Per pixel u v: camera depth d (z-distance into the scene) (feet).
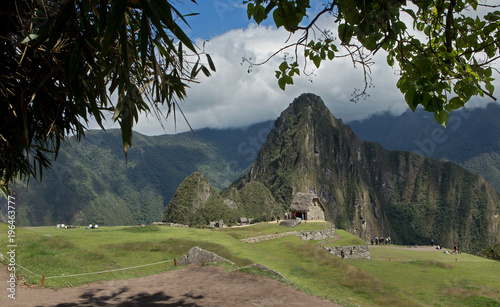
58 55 12.69
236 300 28.68
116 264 52.37
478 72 9.66
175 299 29.14
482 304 49.57
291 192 635.66
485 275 73.82
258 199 472.03
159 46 11.36
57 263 45.88
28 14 11.89
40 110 13.43
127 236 78.69
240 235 92.27
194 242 68.74
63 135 14.70
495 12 9.84
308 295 31.04
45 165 16.81
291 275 49.24
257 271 37.19
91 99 10.53
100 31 8.71
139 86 13.20
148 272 47.32
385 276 69.97
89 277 41.52
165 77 11.91
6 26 11.66
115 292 31.83
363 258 113.91
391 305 40.88
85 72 12.01
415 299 46.75
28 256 46.75
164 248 63.67
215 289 32.19
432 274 72.79
